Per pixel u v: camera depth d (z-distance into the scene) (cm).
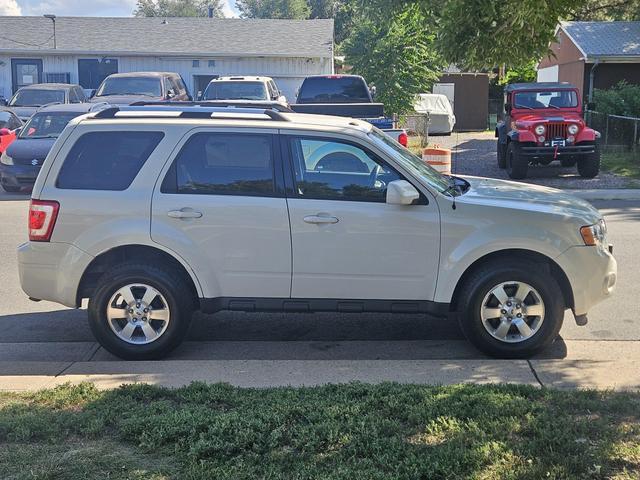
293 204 578
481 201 581
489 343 579
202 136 590
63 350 631
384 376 535
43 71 3016
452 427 412
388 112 2628
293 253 581
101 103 1766
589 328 671
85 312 746
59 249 586
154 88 1969
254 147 589
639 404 445
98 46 2992
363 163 587
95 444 402
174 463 379
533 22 567
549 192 646
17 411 447
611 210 1357
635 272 868
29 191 1609
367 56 2639
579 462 365
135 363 584
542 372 539
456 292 588
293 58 2977
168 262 592
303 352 624
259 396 471
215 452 387
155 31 3136
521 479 353
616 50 2717
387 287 584
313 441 395
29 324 707
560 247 574
